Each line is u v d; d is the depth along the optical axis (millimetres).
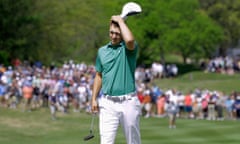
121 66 15906
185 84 110438
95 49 123875
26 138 54312
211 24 138750
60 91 74375
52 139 53531
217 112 76125
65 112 73375
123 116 15875
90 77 81812
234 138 54312
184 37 129750
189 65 149250
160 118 73812
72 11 122750
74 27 123438
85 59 126000
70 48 125250
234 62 137250
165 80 117125
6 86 74375
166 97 76875
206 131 60094
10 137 54406
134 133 16125
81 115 72438
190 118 75562
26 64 96125
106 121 15938
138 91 77688
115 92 15891
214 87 105000
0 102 74375
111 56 15922
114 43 15969
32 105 73500
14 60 102438
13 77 76062
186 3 130250
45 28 111188
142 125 65750
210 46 147375
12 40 102375
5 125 61906
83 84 77188
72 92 77188
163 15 125438
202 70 135625
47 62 114125
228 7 174875
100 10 107188
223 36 150000
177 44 130500
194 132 59188
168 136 55875
